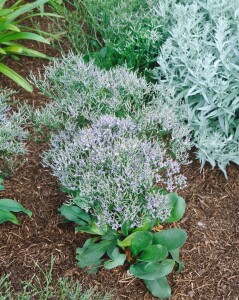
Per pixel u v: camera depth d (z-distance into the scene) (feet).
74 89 4.47
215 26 4.74
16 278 3.62
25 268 3.69
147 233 3.63
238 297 3.63
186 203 4.25
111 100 4.27
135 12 5.42
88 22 5.56
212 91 4.40
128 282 3.66
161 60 4.60
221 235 4.03
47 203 4.13
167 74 4.65
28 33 5.15
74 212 3.80
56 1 5.73
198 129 4.53
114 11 5.33
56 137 4.09
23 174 4.35
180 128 4.23
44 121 4.17
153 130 4.33
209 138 4.45
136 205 3.66
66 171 3.72
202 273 3.77
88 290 3.45
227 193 4.35
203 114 4.39
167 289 3.55
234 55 4.51
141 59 5.12
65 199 4.15
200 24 4.90
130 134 3.88
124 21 5.21
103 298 3.46
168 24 5.08
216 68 4.25
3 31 5.27
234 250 3.93
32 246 3.83
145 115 4.14
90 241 3.78
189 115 4.45
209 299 3.61
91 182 3.65
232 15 4.65
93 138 3.81
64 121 4.25
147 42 4.85
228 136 4.60
